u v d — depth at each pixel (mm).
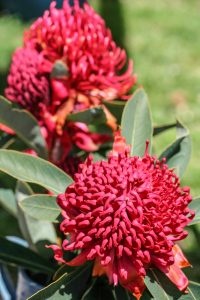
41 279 765
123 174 541
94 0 2336
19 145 748
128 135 629
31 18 2188
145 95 644
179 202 541
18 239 846
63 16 681
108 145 717
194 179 1334
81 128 701
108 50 701
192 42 2068
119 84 697
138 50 1985
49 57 688
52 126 688
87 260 563
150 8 2316
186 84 1774
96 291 590
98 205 533
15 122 665
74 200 536
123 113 632
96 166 553
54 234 706
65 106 687
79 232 536
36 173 593
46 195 581
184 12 2307
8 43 1984
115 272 539
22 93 693
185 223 538
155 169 557
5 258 661
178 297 554
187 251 1107
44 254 701
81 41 672
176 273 544
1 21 2148
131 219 533
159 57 1939
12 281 864
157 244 531
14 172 586
